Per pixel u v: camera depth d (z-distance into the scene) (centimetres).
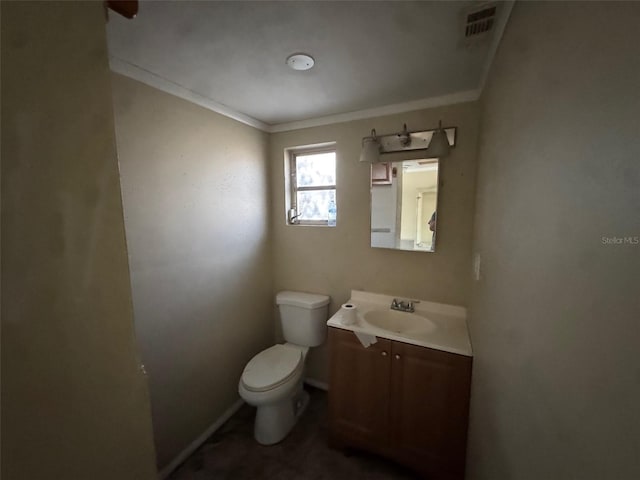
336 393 169
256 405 164
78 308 34
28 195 29
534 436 56
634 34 31
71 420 34
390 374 153
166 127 147
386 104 176
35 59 29
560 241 48
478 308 126
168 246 151
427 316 176
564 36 49
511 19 84
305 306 206
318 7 91
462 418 138
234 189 192
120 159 128
